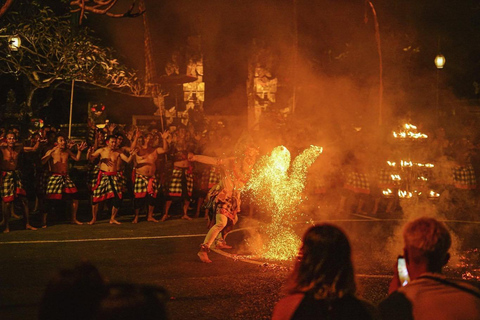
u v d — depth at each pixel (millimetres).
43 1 15758
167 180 12172
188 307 5602
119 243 9219
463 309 2533
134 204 11703
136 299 1760
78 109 21406
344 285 2438
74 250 8586
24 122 15469
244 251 8633
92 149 11523
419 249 2639
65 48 13609
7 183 10266
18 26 13188
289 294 2514
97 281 1984
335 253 2453
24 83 16375
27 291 6172
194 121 19625
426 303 2557
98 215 12148
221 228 7879
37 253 8328
